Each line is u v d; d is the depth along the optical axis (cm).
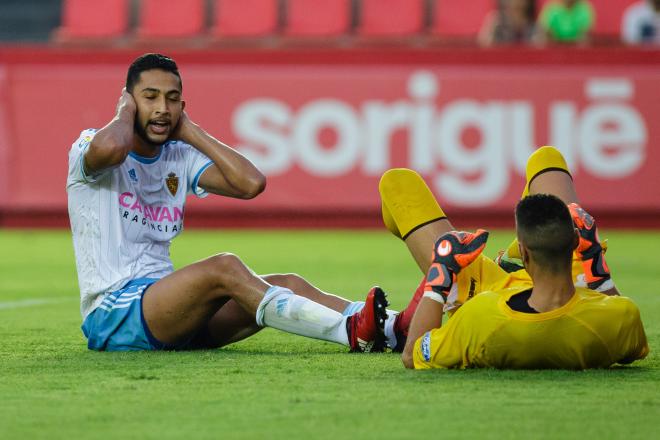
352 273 3306
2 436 1139
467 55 4712
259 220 4900
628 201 4694
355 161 4744
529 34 5200
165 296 1666
